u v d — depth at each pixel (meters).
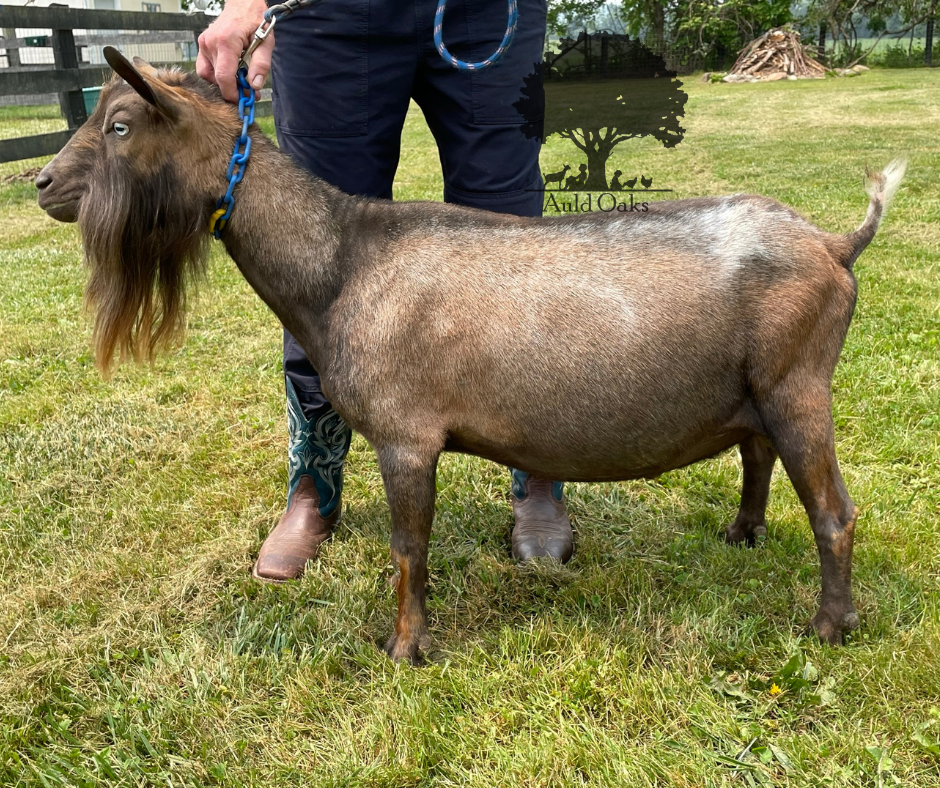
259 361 4.71
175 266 2.36
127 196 2.18
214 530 3.20
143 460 3.74
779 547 2.87
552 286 2.19
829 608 2.40
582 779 2.05
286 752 2.17
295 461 3.01
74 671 2.47
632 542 3.03
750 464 2.83
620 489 3.41
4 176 10.72
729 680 2.35
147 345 2.46
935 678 2.22
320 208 2.31
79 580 2.91
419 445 2.27
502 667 2.42
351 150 2.66
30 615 2.75
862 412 3.76
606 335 2.17
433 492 2.34
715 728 2.15
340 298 2.27
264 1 2.28
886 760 2.01
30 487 3.52
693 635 2.48
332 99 2.58
